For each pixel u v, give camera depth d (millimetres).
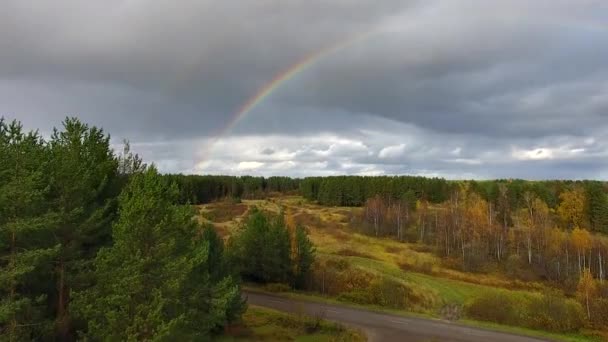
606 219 110750
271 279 61844
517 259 84438
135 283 19922
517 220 112125
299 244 62219
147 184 22297
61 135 25891
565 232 100125
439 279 70625
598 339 44531
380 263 77062
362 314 48844
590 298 53531
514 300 55125
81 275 23203
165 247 21219
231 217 109438
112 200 25969
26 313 20781
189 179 136375
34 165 23688
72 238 23719
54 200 23359
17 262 20047
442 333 42000
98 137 28656
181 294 24047
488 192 134000
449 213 105375
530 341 41094
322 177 162750
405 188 142625
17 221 19984
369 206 115500
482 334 42438
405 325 44656
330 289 60250
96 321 20484
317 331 40375
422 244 96062
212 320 25656
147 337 19734
